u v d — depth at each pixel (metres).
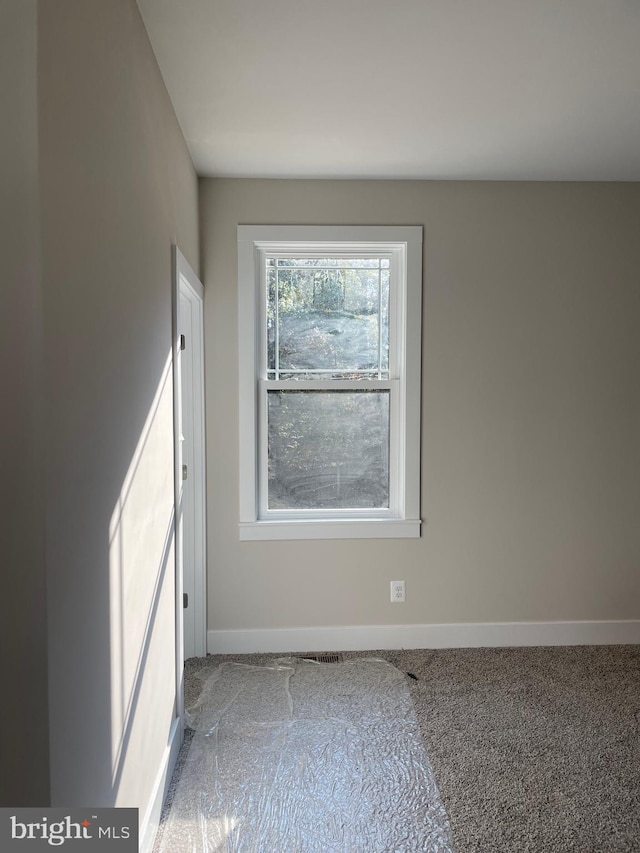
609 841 1.75
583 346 3.16
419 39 1.81
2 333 0.93
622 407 3.19
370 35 1.78
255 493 3.10
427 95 2.16
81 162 1.15
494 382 3.14
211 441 3.06
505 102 2.22
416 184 3.07
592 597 3.20
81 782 1.13
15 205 0.93
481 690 2.67
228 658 3.03
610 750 2.21
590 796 1.95
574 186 3.12
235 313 3.03
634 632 3.19
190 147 2.60
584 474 3.19
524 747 2.23
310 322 3.17
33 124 0.93
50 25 0.99
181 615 2.25
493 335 3.13
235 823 1.83
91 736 1.19
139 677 1.60
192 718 2.43
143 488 1.66
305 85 2.08
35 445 0.95
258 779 2.04
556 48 1.86
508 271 3.12
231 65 1.94
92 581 1.20
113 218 1.37
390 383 3.18
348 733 2.31
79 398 1.13
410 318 3.09
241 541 3.09
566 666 2.93
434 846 1.73
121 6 1.45
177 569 2.22
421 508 3.16
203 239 3.00
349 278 3.18
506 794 1.96
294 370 3.17
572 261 3.14
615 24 1.73
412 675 2.82
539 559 3.19
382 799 1.94
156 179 1.88
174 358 2.19
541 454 3.18
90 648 1.19
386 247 3.12
